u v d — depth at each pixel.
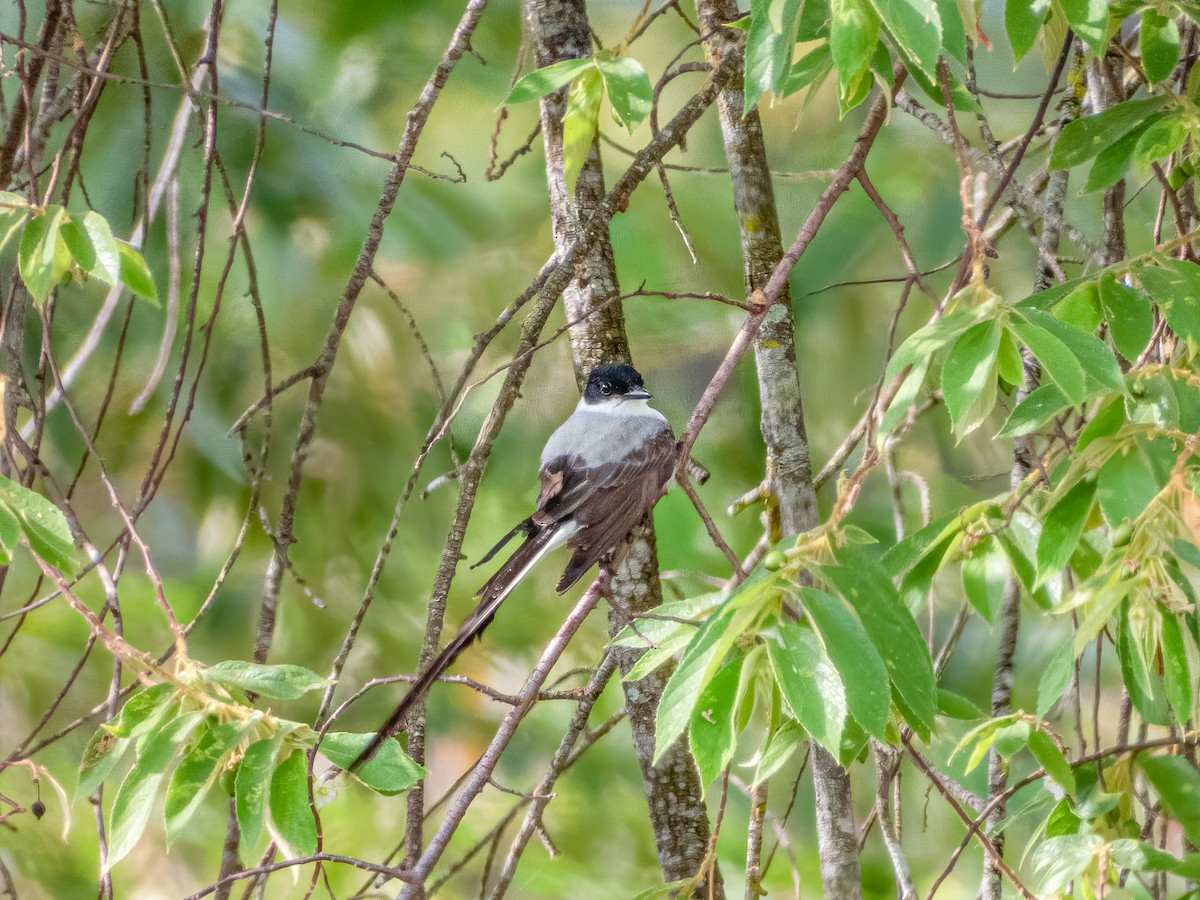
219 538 12.29
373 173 11.93
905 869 7.54
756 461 12.00
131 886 11.84
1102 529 6.19
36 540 6.10
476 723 12.61
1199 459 5.34
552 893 11.67
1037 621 11.25
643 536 9.13
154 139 11.06
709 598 6.21
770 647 4.72
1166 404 5.63
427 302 12.48
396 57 12.03
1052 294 6.24
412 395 12.43
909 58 5.87
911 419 8.66
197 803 5.62
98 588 12.30
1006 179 6.77
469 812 12.29
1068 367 4.80
